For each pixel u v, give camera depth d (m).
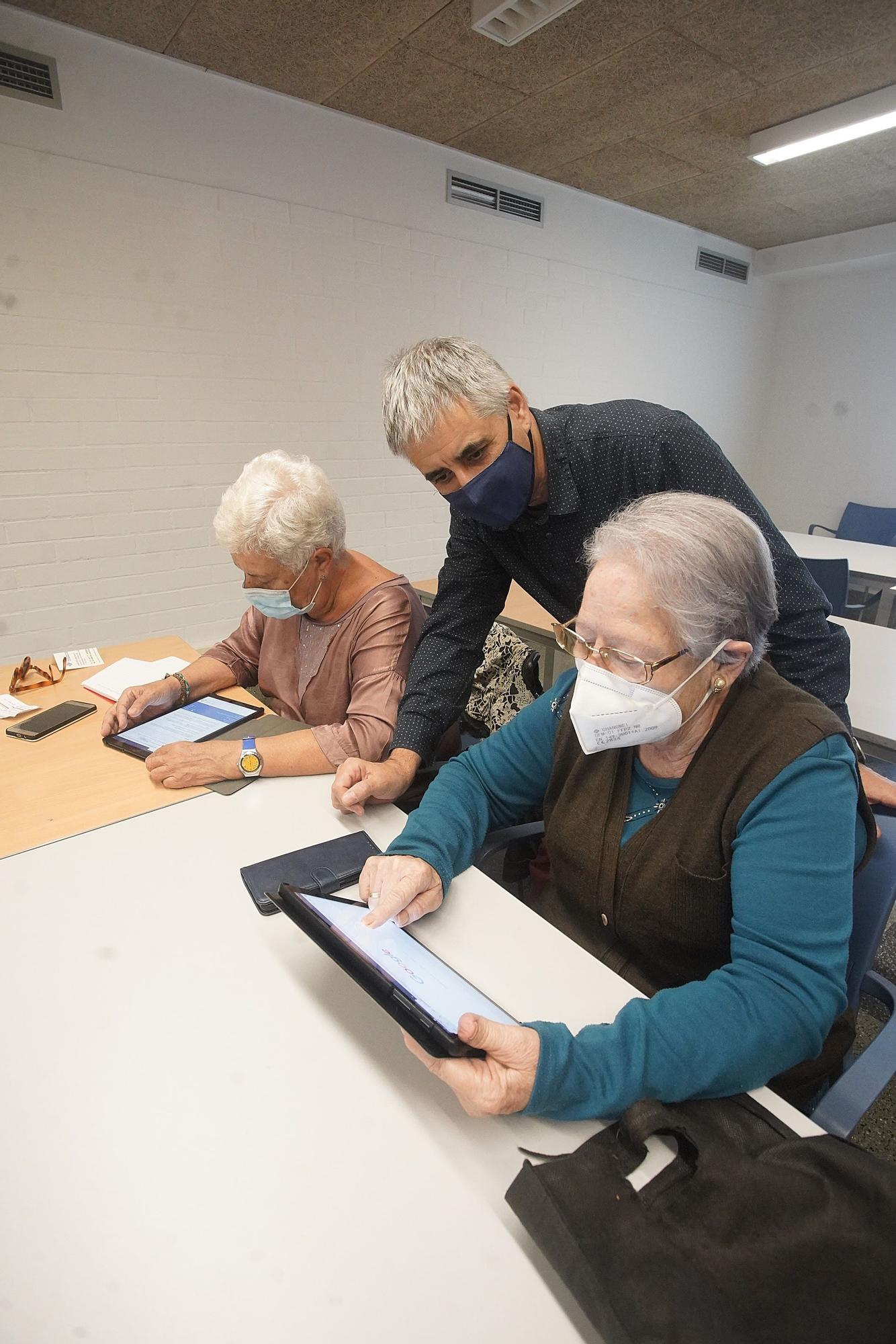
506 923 0.89
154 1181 0.58
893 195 4.25
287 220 3.11
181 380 2.98
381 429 3.67
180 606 3.20
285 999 0.77
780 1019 0.64
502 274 3.94
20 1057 0.70
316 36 2.53
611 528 0.80
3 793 1.23
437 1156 0.60
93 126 2.58
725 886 0.77
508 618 2.57
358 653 1.45
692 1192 0.52
